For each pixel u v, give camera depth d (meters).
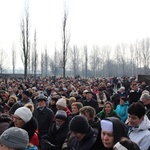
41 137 7.27
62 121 6.70
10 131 3.20
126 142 2.80
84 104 11.27
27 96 11.43
